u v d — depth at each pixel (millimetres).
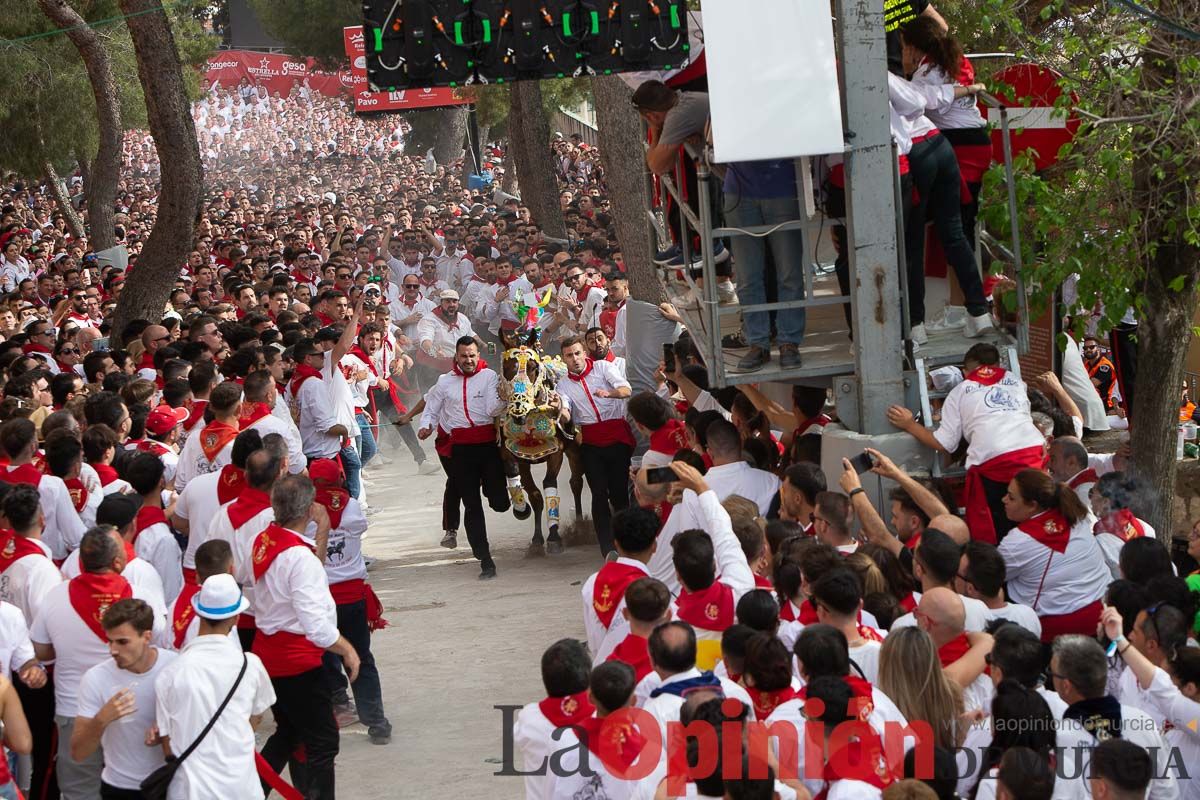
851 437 10047
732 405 12844
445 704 11414
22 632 8305
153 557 9977
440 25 9391
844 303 11008
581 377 15289
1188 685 7098
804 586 7871
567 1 9406
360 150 79500
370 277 24531
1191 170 10281
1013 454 9469
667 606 7121
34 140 36188
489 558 15523
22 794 8672
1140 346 11172
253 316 19172
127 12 19969
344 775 9953
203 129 78188
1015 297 10375
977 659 7051
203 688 7434
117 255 32969
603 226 34938
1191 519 13133
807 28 9359
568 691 6484
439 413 15570
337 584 10648
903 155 10062
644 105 10461
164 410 12914
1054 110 10680
